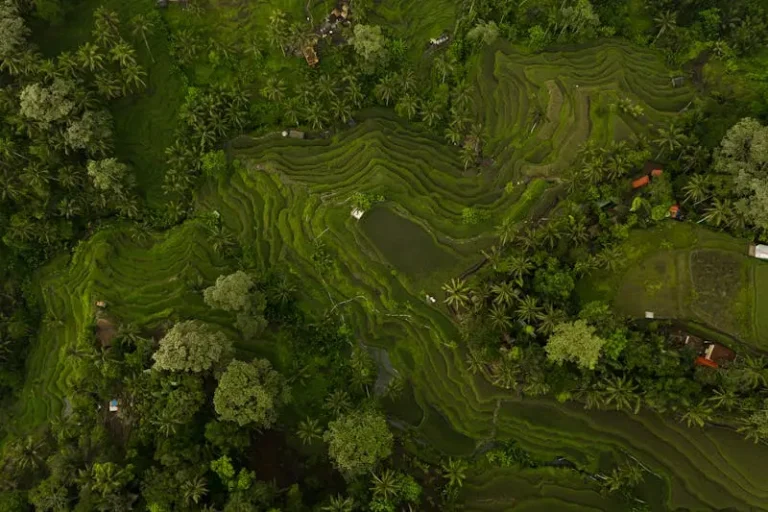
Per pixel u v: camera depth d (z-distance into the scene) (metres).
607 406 40.12
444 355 43.16
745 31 45.38
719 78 46.03
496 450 41.34
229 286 40.69
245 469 36.81
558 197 44.44
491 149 47.69
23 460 41.25
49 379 45.25
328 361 43.78
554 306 39.94
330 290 45.44
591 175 42.22
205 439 39.41
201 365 38.06
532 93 47.31
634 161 41.84
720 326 39.28
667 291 40.28
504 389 42.09
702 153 40.56
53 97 42.28
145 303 45.44
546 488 40.06
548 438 41.03
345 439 36.84
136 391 40.00
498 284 41.00
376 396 43.25
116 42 46.34
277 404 40.00
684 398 37.03
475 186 47.09
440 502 40.06
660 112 45.34
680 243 40.75
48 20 47.50
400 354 43.75
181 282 45.94
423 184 47.28
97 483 36.22
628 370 38.09
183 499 35.97
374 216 46.50
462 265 44.47
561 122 45.91
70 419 41.66
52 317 46.41
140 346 41.72
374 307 44.50
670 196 40.47
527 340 39.78
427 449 41.75
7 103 43.53
